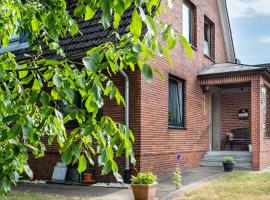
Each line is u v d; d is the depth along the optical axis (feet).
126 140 7.27
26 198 27.99
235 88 61.72
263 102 52.24
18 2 11.84
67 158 6.84
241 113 61.31
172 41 7.07
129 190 32.50
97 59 6.70
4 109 7.57
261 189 31.55
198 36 51.93
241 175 40.45
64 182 37.17
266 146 51.26
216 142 61.16
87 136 7.29
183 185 34.37
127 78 36.47
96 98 6.94
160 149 39.68
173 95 45.03
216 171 44.55
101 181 37.11
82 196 29.32
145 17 6.28
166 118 41.29
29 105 7.82
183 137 45.47
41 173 41.01
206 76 50.42
